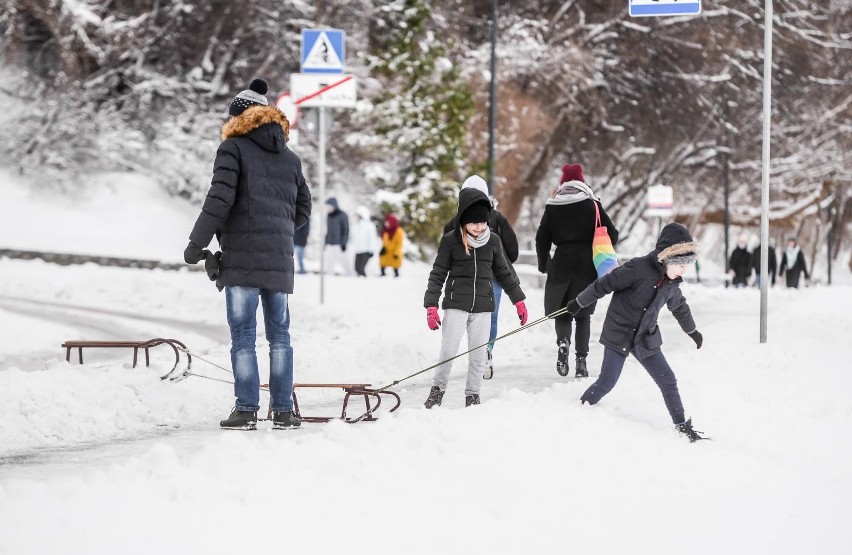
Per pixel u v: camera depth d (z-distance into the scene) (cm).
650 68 6794
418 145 5488
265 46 5478
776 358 1662
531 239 7106
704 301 3566
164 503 712
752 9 6844
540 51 6475
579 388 1334
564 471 918
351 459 867
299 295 2928
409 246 5409
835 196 8662
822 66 7288
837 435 1223
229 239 1141
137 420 1248
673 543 759
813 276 9231
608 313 1183
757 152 7519
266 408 1346
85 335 2225
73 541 631
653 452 1030
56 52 5006
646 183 7219
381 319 2398
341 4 5650
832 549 786
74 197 4600
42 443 1121
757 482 975
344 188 5650
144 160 5006
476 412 1090
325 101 2439
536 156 6781
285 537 677
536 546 716
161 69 5344
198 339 2220
